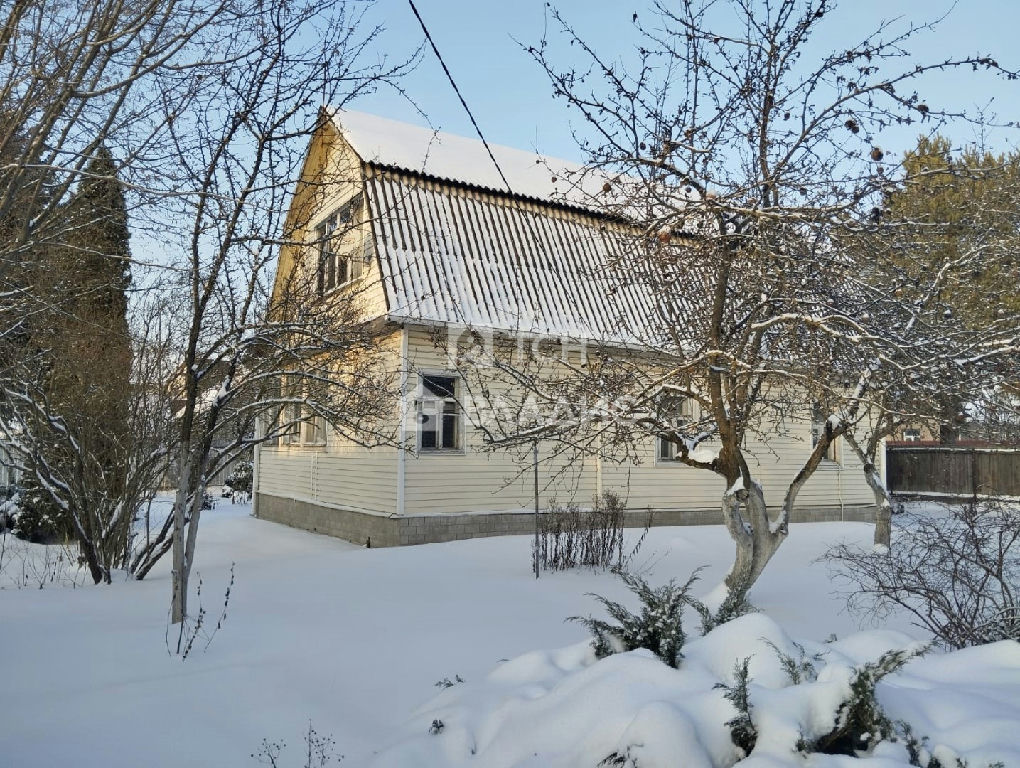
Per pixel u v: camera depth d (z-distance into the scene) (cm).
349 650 520
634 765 268
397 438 1155
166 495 2295
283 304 723
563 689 342
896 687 313
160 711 407
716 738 281
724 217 580
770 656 340
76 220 775
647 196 581
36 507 1241
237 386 684
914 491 2162
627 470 1366
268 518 1689
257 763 354
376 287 1155
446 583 788
